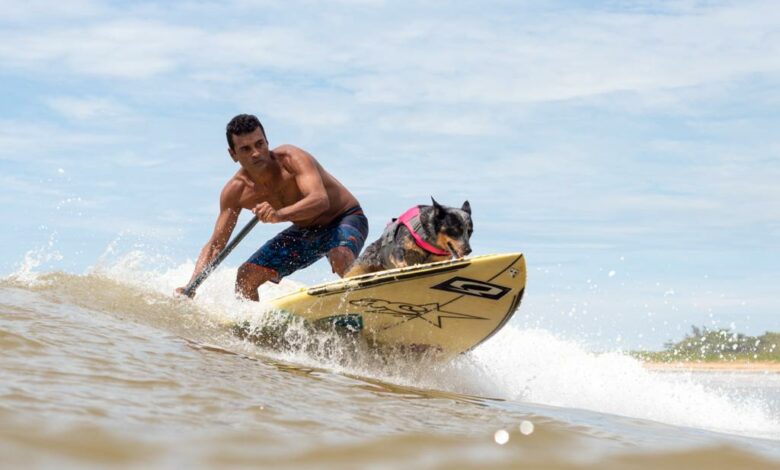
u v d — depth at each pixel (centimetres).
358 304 534
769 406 664
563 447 259
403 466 221
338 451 231
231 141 606
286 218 572
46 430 217
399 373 554
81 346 364
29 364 307
